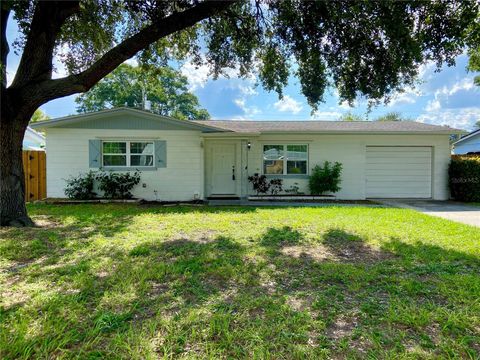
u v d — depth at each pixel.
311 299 3.03
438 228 6.41
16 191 6.46
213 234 5.73
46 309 2.72
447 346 2.25
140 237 5.41
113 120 11.15
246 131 11.52
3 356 2.06
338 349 2.21
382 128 12.76
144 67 10.00
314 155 12.55
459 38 5.91
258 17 8.31
